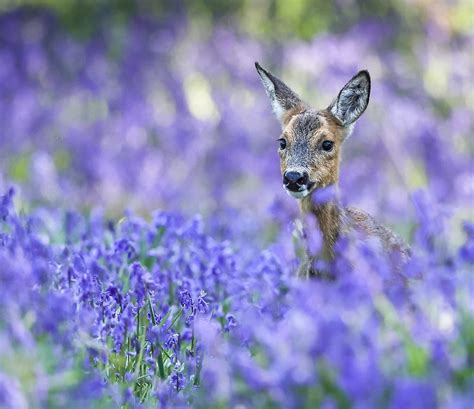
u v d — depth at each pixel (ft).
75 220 49.08
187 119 84.89
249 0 110.63
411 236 56.39
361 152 80.18
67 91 95.71
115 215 73.15
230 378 26.20
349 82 43.34
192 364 30.86
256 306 35.58
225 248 41.42
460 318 27.94
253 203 73.31
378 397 24.11
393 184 76.38
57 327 28.50
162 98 93.25
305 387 24.58
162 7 111.55
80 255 37.65
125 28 105.09
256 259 41.68
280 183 76.64
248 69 94.63
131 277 35.42
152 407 29.37
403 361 25.71
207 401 26.89
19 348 26.96
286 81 93.25
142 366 31.55
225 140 82.64
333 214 40.50
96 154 79.15
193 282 37.63
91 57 100.99
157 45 99.96
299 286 28.14
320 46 90.89
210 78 94.99
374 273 30.04
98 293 33.19
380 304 28.89
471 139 82.58
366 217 41.98
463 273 30.48
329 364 24.50
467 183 70.33
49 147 84.38
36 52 99.55
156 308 35.40
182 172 79.82
